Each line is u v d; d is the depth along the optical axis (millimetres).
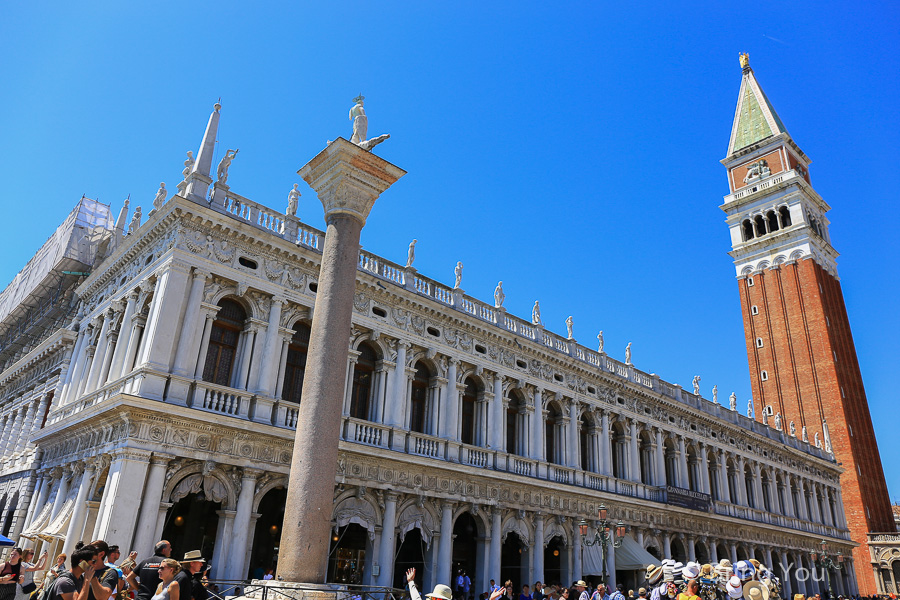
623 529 34969
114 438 24828
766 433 67250
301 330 31188
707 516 49875
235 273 28438
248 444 26469
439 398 35219
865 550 79438
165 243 28234
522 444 39469
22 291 51750
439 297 37188
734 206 100812
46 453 34281
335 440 14406
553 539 39750
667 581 17172
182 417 24609
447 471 33219
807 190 96188
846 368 90250
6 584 14969
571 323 46344
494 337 39000
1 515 38438
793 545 63812
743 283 97250
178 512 29031
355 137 17453
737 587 15180
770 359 91312
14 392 46531
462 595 32344
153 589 11852
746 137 104500
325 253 16234
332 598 12797
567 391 42875
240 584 22047
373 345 33312
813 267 90312
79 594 10234
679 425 52594
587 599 25938
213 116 30156
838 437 83062
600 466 43688
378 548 29734
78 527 25625
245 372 27766
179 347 25984
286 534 13453
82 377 32906
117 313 30875
